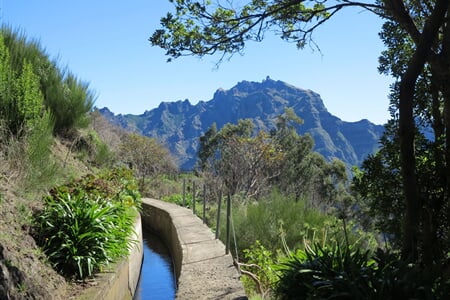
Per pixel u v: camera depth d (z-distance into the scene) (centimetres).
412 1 589
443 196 486
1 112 778
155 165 2373
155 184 2238
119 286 644
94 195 804
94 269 621
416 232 455
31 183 671
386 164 524
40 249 559
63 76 1276
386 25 612
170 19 618
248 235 957
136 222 958
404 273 407
